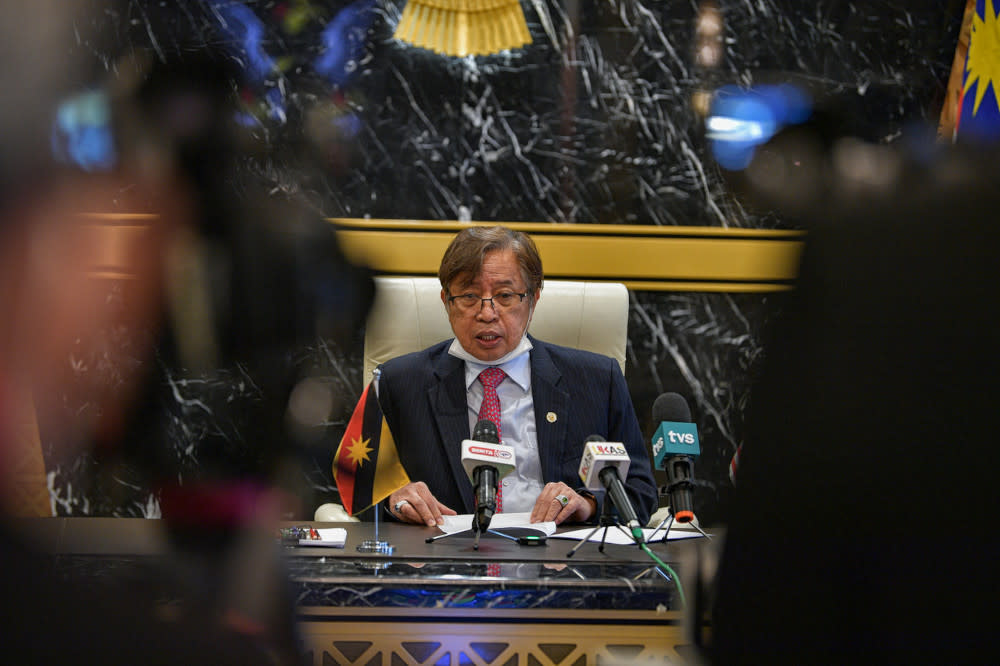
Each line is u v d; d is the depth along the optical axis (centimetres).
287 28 1257
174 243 275
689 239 1288
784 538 281
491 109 1288
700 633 335
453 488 783
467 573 502
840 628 274
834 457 272
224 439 297
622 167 1302
